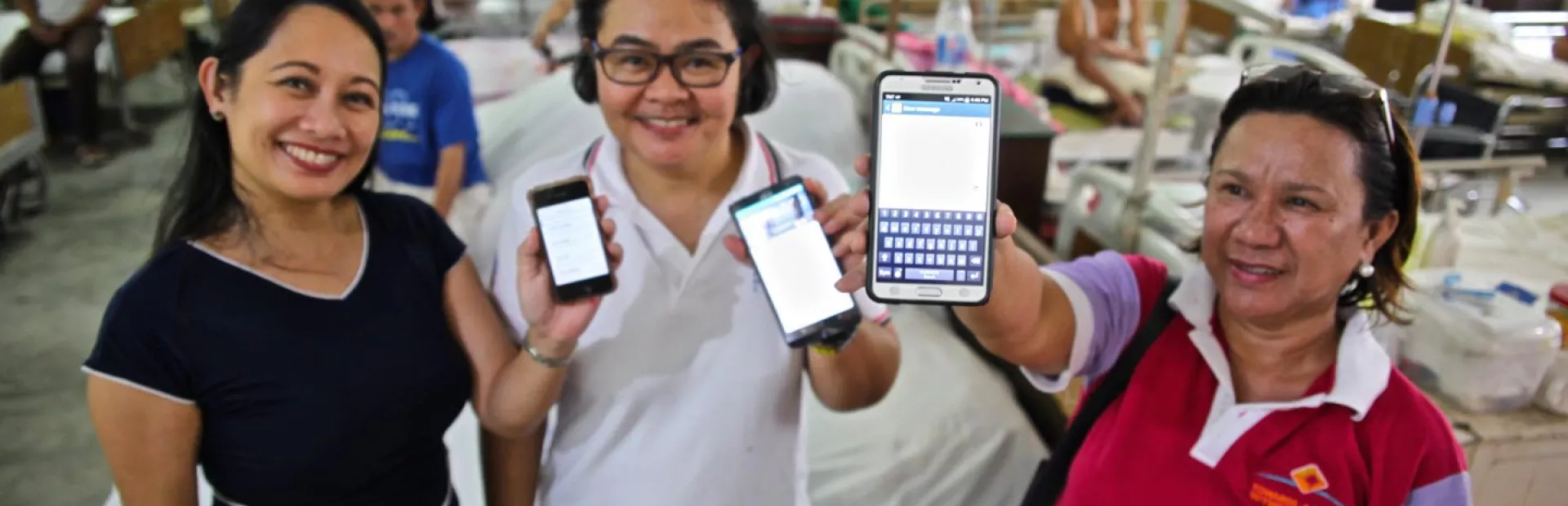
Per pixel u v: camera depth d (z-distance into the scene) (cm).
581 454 121
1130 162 313
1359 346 105
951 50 338
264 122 95
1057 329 112
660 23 108
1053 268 120
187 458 99
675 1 108
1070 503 112
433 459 115
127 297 94
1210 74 328
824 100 312
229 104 97
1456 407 156
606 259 107
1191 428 108
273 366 98
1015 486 194
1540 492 155
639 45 109
